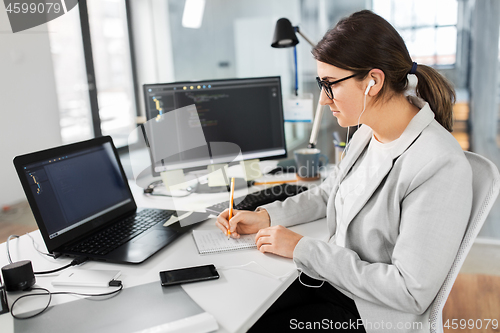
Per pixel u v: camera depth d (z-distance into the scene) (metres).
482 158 0.84
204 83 1.43
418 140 0.85
